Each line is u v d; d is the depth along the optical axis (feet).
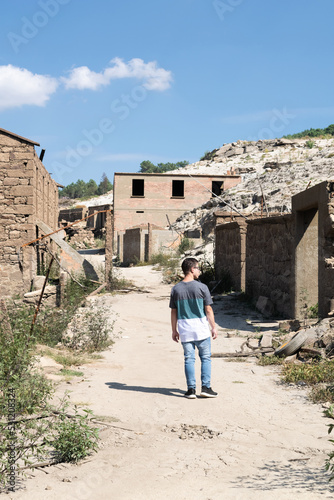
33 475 12.89
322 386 22.16
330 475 12.45
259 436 15.96
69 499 11.39
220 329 43.80
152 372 27.14
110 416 18.16
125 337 40.75
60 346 34.06
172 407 19.57
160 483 12.28
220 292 67.41
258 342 35.24
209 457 14.07
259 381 24.49
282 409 19.30
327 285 36.40
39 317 35.09
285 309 47.57
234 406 19.77
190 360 21.56
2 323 27.53
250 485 12.00
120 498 11.44
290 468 13.10
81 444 14.05
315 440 15.43
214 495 11.46
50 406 17.51
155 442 15.44
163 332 43.80
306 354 28.04
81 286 68.90
